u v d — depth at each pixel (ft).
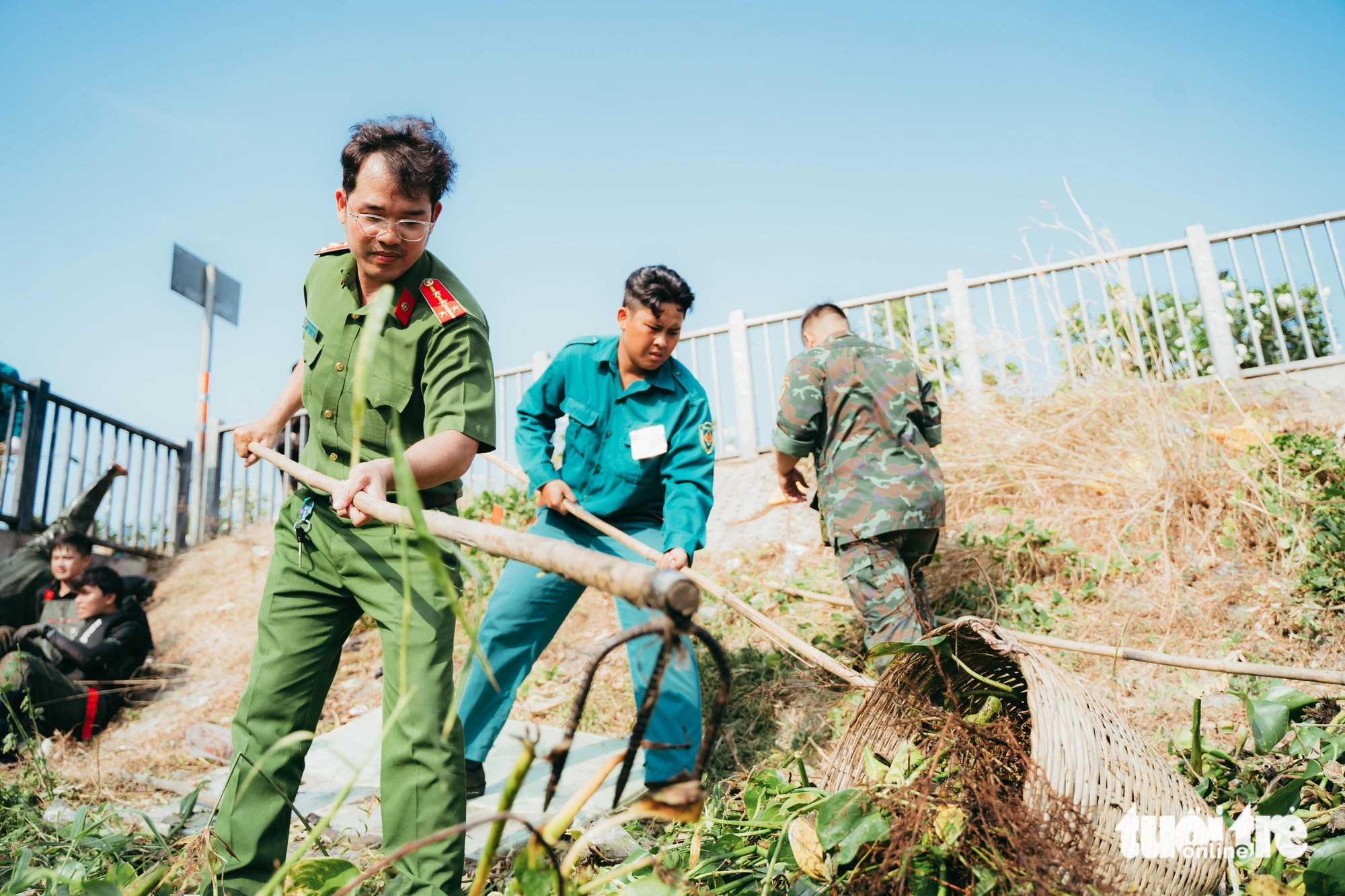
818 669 12.84
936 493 10.51
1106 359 19.97
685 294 9.70
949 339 25.93
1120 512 15.38
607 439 10.17
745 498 22.61
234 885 6.36
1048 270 25.40
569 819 3.75
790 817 6.60
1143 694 11.23
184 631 20.76
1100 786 5.49
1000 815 5.26
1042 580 14.75
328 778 11.35
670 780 3.51
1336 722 8.32
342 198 6.97
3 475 25.22
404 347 6.87
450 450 6.50
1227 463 15.70
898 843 5.40
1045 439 17.92
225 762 13.37
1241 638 12.14
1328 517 13.70
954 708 6.39
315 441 7.28
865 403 10.80
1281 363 23.58
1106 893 5.23
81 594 16.85
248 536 28.25
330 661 7.08
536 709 13.73
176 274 31.22
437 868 5.97
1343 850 5.42
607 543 10.18
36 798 11.27
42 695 14.14
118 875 6.27
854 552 10.49
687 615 2.92
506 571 10.09
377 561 6.57
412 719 6.15
